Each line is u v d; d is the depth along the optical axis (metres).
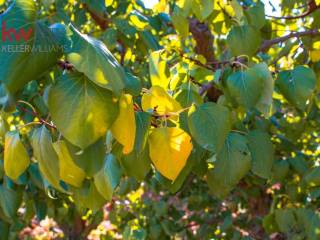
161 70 0.81
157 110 0.61
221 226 1.84
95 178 0.68
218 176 0.71
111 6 1.37
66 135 0.47
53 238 2.59
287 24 1.46
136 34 1.27
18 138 0.59
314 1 1.09
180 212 2.06
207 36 1.59
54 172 0.58
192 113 0.63
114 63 0.48
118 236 2.51
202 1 0.93
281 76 0.81
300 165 1.41
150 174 1.68
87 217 1.94
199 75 0.91
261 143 0.75
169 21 1.33
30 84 1.03
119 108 0.50
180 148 0.57
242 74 0.71
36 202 1.36
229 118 0.64
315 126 1.69
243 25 0.90
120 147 0.62
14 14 0.44
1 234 1.15
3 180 1.03
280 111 1.71
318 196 1.35
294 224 1.28
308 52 1.12
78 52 0.46
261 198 2.14
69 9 1.41
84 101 0.47
